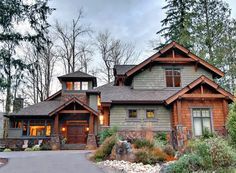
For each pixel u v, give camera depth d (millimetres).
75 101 25578
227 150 8242
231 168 7844
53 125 27859
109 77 43062
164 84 22344
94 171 9781
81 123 27297
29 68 15617
